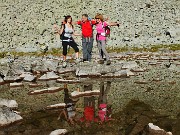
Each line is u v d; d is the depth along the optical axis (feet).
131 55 92.48
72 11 136.56
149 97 44.91
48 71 66.54
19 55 99.04
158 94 46.57
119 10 138.21
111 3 144.87
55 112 38.47
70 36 71.92
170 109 38.52
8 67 72.18
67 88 52.26
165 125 32.83
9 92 49.80
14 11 138.41
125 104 41.37
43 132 31.86
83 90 50.26
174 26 125.08
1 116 34.32
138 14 135.85
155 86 52.16
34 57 93.97
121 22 128.47
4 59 90.68
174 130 31.48
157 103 41.47
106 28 67.56
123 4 144.25
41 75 64.34
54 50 105.09
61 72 65.36
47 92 49.62
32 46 109.70
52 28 123.85
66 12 135.95
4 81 57.57
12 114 35.22
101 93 48.19
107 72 62.18
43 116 36.86
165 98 44.11
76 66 67.26
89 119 35.50
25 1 148.87
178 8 142.51
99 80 58.34
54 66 68.23
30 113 38.06
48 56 95.04
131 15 134.62
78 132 31.63
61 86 53.93
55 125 33.81
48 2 146.72
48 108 40.06
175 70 67.21
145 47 105.09
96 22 68.49
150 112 37.37
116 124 33.65
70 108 40.24
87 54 72.95
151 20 131.23
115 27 124.47
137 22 129.18
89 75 61.00
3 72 60.49
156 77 59.57
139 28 124.36
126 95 46.44
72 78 59.62
